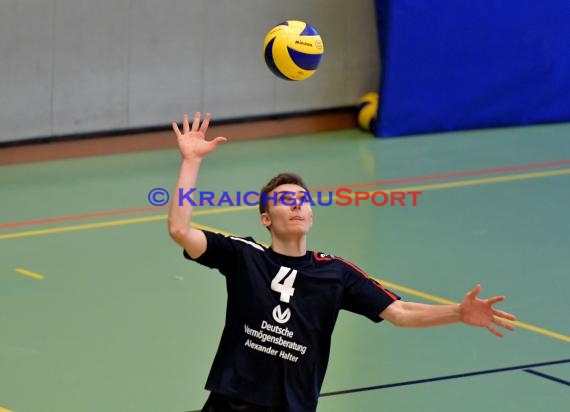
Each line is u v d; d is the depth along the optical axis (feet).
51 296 73.31
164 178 108.17
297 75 58.18
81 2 113.91
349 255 83.56
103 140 117.80
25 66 111.96
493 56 131.64
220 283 76.38
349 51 130.93
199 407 56.03
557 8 134.00
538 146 124.57
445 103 130.31
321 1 128.06
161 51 119.34
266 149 121.60
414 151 121.60
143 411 55.36
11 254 82.89
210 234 39.73
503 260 82.64
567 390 58.39
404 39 126.41
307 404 39.19
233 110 124.88
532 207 98.63
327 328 39.75
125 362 61.98
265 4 124.36
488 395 57.62
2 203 98.12
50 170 110.52
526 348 64.64
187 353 63.41
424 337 66.39
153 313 70.08
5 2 109.70
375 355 63.31
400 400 56.80
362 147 123.24
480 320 38.96
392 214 95.76
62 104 114.73
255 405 38.93
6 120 111.86
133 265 80.33
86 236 88.07
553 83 135.44
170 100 120.88
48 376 59.88
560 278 78.38
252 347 39.11
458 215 95.66
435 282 77.15
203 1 120.57
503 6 130.93
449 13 128.36
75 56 114.62
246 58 124.47
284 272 39.63
